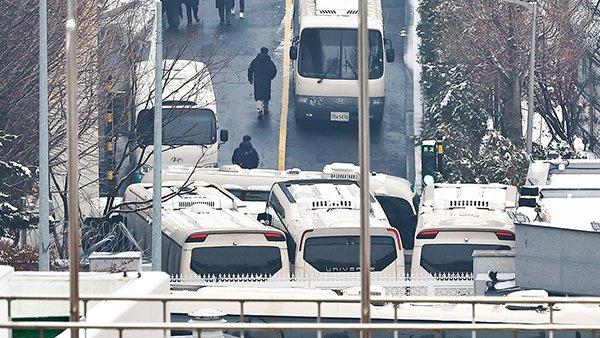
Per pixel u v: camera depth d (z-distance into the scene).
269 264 72.00
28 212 69.94
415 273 73.75
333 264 73.19
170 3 130.50
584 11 109.56
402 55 129.88
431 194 77.50
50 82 77.88
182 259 72.12
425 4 120.38
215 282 68.44
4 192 69.75
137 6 91.69
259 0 139.12
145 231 80.44
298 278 72.06
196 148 106.38
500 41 107.50
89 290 36.38
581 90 109.44
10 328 28.58
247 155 106.81
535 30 99.38
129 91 87.12
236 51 129.00
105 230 82.94
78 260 29.23
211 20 134.50
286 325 27.66
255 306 45.94
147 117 100.31
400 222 86.19
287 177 90.44
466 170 97.19
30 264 69.12
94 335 31.12
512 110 107.31
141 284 35.31
